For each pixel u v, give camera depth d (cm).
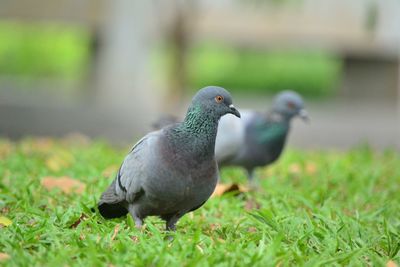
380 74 2462
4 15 2325
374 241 793
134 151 793
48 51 3844
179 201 782
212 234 794
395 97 2455
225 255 661
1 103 2312
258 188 1122
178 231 779
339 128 2306
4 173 1084
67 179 1005
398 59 2442
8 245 680
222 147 1205
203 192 785
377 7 1778
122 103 2372
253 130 1230
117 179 811
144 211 809
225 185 1044
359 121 2380
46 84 3459
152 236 742
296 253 682
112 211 851
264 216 815
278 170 1308
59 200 920
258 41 2559
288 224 813
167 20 2553
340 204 998
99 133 2303
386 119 2416
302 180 1181
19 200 891
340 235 789
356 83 2480
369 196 1043
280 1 2455
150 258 648
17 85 3259
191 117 777
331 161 1382
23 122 2302
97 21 2348
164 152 766
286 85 3338
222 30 2573
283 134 1253
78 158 1281
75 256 663
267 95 3303
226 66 3794
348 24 2469
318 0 2480
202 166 774
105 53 2372
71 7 2341
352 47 2466
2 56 3728
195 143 773
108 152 1404
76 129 2303
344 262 688
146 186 773
